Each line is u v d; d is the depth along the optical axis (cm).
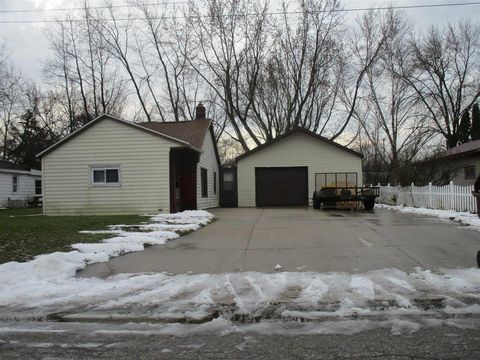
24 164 4716
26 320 570
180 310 586
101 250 965
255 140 3719
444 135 4050
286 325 534
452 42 3953
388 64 3897
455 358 426
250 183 2808
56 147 1975
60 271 790
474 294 628
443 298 609
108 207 1950
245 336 500
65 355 454
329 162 2777
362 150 4412
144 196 1939
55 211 1970
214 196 2739
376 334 495
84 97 4028
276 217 1806
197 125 2517
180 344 480
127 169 1948
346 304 596
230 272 792
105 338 504
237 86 3706
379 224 1433
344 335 495
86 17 3950
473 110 4088
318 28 3584
